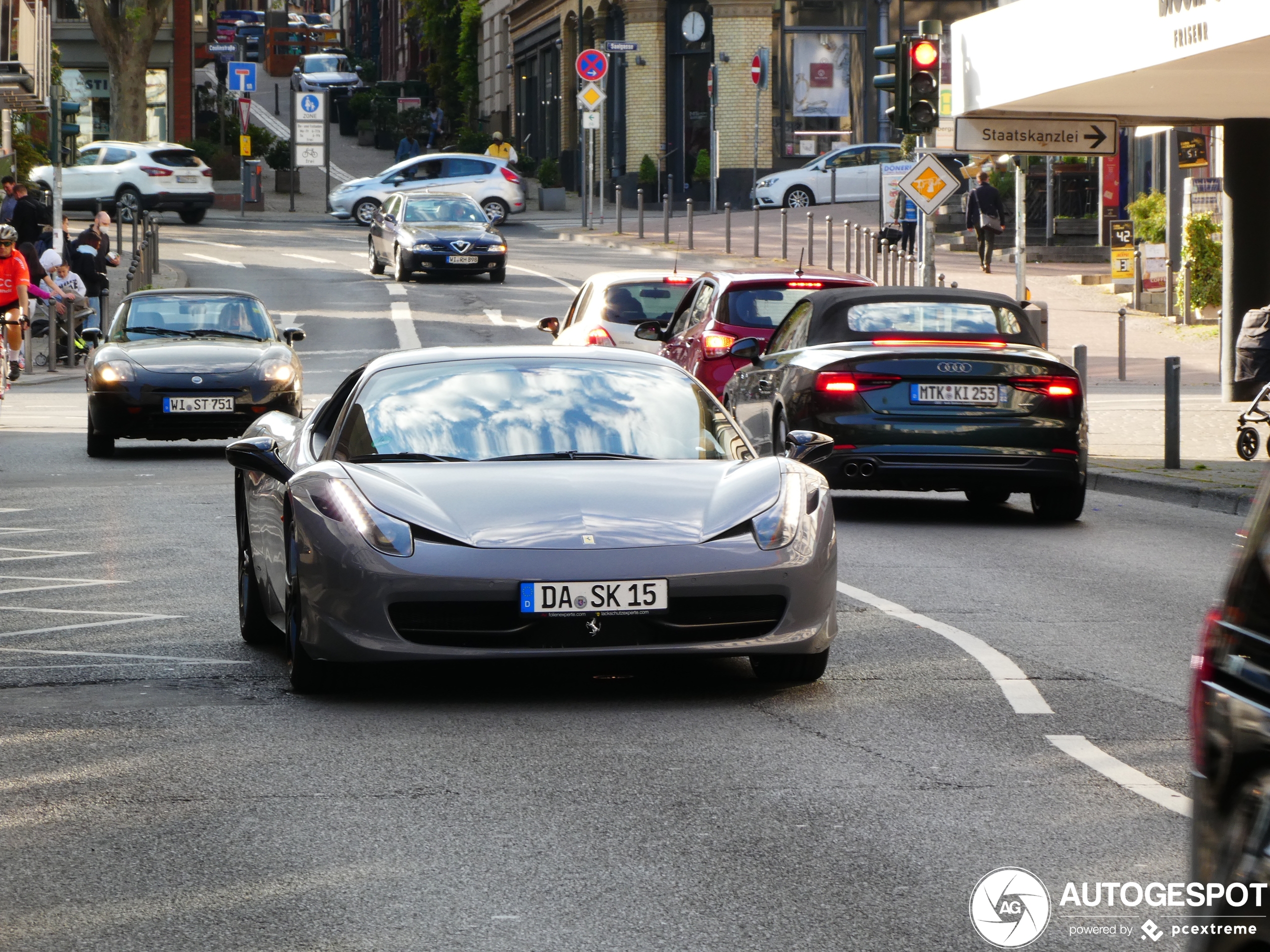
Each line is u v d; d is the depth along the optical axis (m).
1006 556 21.50
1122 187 77.94
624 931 8.18
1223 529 24.44
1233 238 40.91
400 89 157.38
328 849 9.50
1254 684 5.48
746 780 10.91
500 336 57.78
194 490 28.11
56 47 97.31
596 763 11.36
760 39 105.38
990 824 9.94
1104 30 34.09
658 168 109.25
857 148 96.88
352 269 78.38
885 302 25.42
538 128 129.38
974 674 14.30
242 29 185.00
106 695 13.56
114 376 32.00
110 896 8.74
